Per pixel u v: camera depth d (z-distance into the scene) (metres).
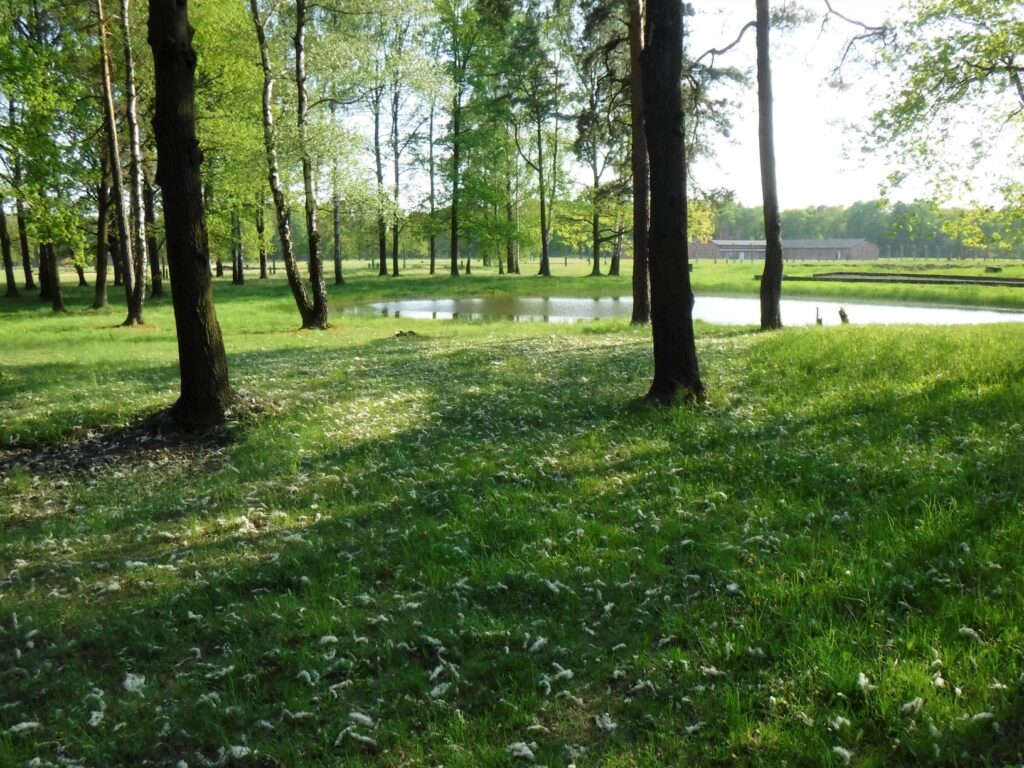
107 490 7.99
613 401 10.87
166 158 9.61
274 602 5.07
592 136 25.53
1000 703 3.38
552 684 3.98
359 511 6.86
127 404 11.09
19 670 4.39
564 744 3.46
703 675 3.88
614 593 4.92
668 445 8.26
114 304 37.75
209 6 29.23
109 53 25.66
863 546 5.09
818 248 144.75
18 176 22.97
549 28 24.80
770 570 4.97
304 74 24.34
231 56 30.52
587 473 7.60
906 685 3.53
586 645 4.34
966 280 46.47
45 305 37.25
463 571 5.43
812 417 8.88
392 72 24.88
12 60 20.25
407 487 7.50
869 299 40.38
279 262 124.50
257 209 39.84
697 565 5.19
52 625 4.93
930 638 3.91
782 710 3.55
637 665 4.05
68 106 22.17
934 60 15.98
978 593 4.27
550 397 11.55
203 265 10.05
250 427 10.02
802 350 13.10
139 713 3.95
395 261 61.94
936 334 13.58
